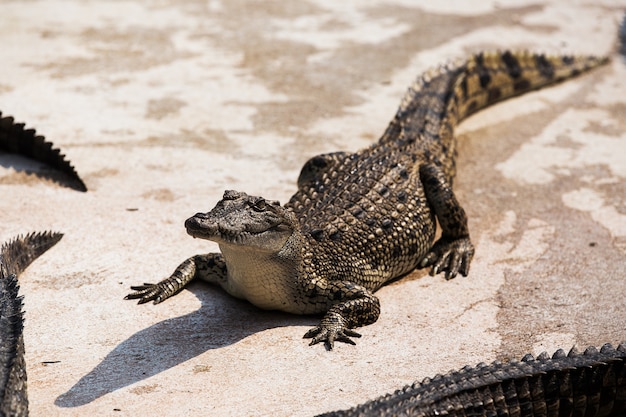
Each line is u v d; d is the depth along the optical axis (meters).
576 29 23.41
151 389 9.56
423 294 11.80
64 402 9.30
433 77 16.81
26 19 22.17
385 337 10.69
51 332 10.55
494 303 11.56
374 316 10.99
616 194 14.88
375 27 22.73
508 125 17.59
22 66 19.17
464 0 25.39
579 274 12.33
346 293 10.94
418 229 12.37
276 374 9.88
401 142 14.07
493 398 8.77
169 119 17.06
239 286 10.93
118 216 13.51
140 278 11.87
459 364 10.16
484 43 21.86
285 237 10.37
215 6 23.94
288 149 16.03
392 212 12.10
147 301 11.27
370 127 17.06
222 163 15.41
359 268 11.44
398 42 21.70
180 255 12.47
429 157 13.77
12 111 17.00
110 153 15.62
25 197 14.04
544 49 21.62
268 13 23.52
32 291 11.41
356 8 24.25
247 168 15.25
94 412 9.15
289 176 15.01
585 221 13.92
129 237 12.91
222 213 9.90
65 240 12.77
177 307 11.22
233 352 10.27
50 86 18.25
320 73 19.59
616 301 11.63
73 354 10.15
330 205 11.88
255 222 9.96
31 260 12.06
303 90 18.66
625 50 22.11
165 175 14.91
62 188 14.41
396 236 11.98
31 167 15.08
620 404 9.37
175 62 19.86
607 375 9.23
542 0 25.75
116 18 22.59
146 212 13.66
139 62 19.75
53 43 20.62
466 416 8.59
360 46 21.33
